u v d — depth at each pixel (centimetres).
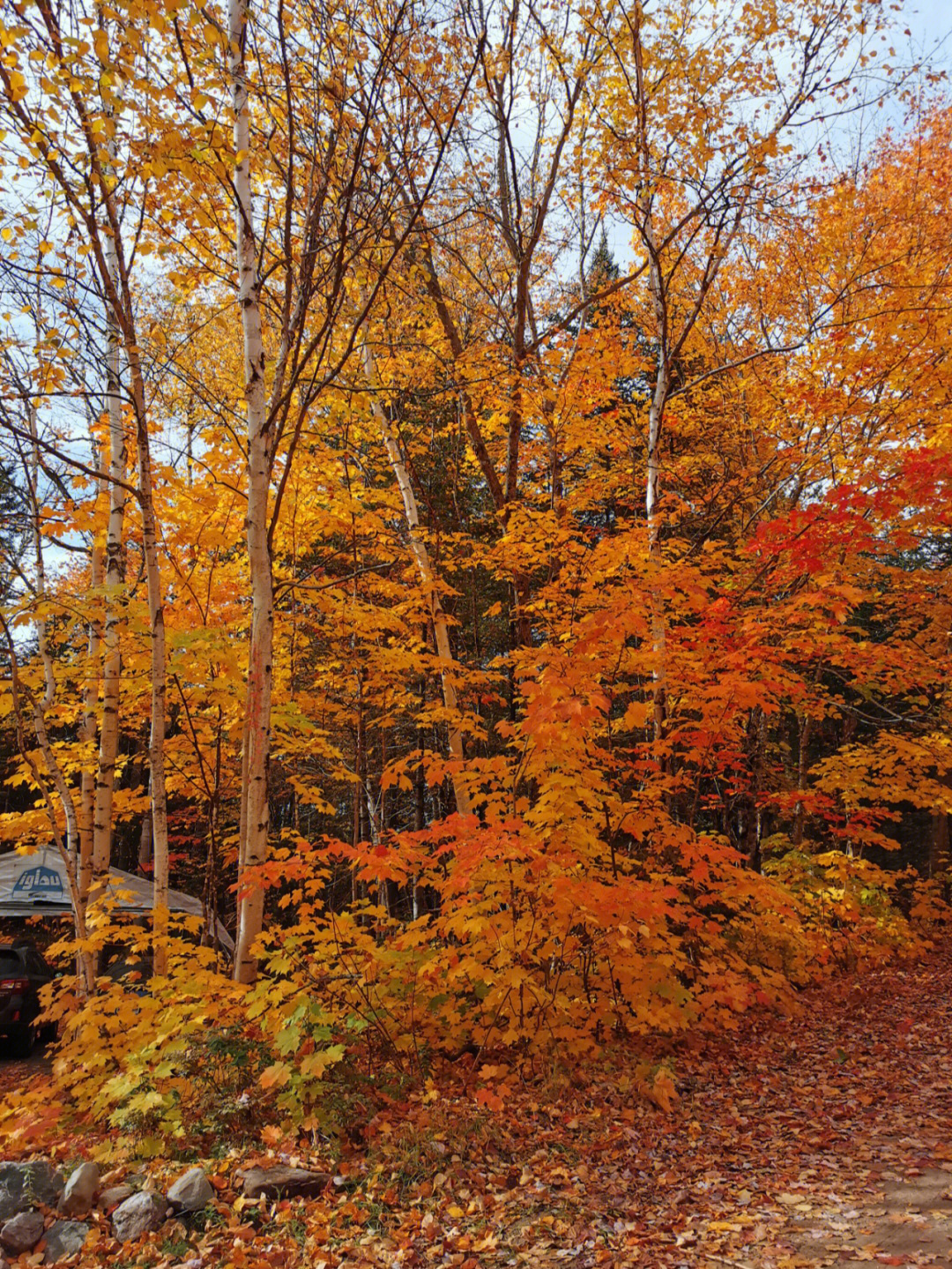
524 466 1079
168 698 702
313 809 1653
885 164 1077
